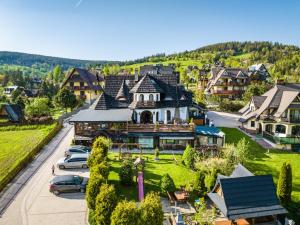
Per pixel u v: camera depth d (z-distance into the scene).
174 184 34.94
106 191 24.47
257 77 123.19
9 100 112.00
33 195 33.50
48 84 138.00
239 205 25.83
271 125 58.25
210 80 126.69
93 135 50.09
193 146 50.16
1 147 51.56
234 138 56.47
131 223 20.89
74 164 40.75
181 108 56.81
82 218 28.91
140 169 39.75
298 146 50.69
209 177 33.44
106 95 57.28
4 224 27.89
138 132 50.00
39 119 67.31
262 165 43.19
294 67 184.75
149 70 117.81
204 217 29.00
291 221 26.97
